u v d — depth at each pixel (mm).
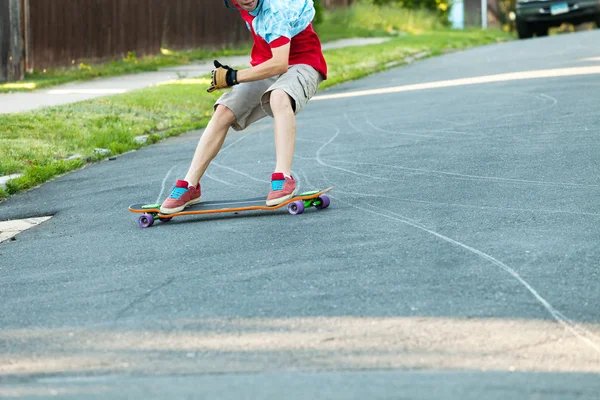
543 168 13000
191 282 8852
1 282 9609
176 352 6957
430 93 23234
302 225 10812
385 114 20016
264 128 19531
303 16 11594
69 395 6086
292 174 14023
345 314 7578
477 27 61656
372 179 13242
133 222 12031
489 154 14312
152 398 5914
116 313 8070
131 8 36906
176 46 39969
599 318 7203
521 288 7961
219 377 6340
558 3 46500
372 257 9203
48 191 14820
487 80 24859
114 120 20453
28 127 18844
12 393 6219
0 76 28812
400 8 58875
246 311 7832
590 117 16922
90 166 16891
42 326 7871
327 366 6473
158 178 15031
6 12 28859
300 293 8219
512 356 6520
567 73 24453
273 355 6758
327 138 17344
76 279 9414
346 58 34656
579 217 10242
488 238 9625
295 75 11617
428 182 12719
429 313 7477
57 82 28969
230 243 10258
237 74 11484
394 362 6488
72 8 33656
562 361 6398
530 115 17750
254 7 11367
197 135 19844
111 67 33281
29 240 11672
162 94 24562
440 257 9039
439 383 6016
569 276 8211
